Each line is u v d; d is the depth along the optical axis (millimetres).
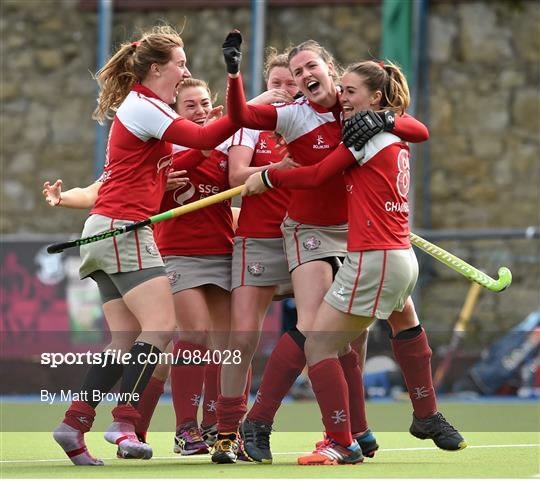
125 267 22328
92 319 44406
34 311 44594
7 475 20047
